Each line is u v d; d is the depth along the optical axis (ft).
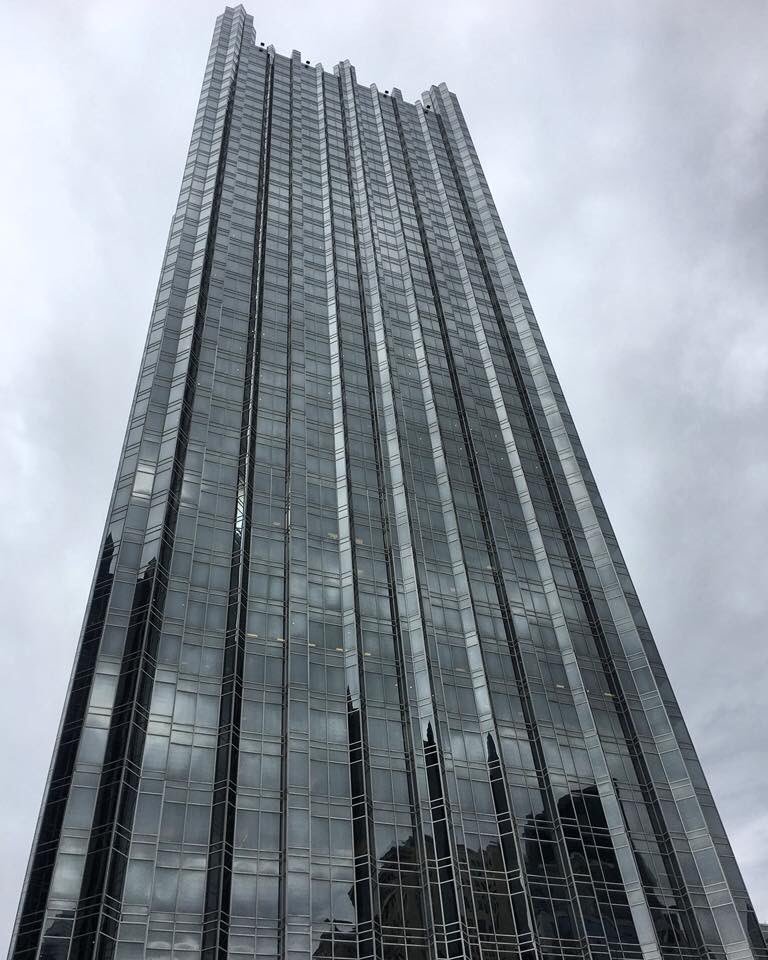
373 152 426.51
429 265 369.30
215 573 215.72
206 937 157.38
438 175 432.25
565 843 197.06
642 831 207.10
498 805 199.52
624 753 223.30
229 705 190.90
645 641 249.55
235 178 356.38
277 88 435.94
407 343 324.80
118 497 221.25
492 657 230.89
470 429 299.17
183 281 292.81
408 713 207.51
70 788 164.14
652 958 184.85
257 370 276.00
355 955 164.35
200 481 234.38
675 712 234.17
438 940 170.91
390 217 387.55
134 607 197.16
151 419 241.35
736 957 188.55
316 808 182.29
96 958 144.46
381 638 221.25
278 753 189.47
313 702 200.54
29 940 145.79
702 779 220.43
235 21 462.19
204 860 167.02
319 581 227.40
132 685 182.19
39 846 157.79
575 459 302.66
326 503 249.96
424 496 268.21
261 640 208.13
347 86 466.70
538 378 335.06
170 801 171.83
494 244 398.01
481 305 358.84
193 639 200.34
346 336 310.04
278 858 173.47
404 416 291.79
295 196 367.25
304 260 335.06
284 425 265.54
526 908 182.60
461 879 180.86
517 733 216.33
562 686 233.55
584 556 272.31
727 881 199.11
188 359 262.06
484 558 258.37
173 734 182.09
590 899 189.47
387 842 182.29
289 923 163.73
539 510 282.56
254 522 233.55
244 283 306.55
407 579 241.14
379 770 193.98
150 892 158.30
